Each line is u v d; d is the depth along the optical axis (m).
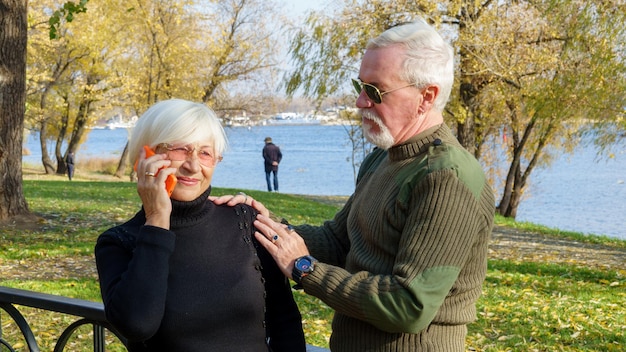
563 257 11.66
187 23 30.94
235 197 2.29
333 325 2.36
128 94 31.14
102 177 37.31
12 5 11.07
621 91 14.60
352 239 2.35
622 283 9.01
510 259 11.16
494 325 6.56
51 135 38.62
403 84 2.18
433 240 1.98
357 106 2.28
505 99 19.38
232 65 32.47
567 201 35.00
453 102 19.47
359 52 18.59
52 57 29.97
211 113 2.14
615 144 18.03
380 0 18.23
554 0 15.06
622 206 32.31
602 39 14.33
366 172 2.58
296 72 19.44
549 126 17.62
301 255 2.15
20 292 2.89
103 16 28.73
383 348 2.14
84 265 8.78
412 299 1.95
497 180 26.88
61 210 13.23
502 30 17.69
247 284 2.13
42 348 3.39
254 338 2.14
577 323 6.64
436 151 2.13
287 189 41.16
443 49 2.21
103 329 2.71
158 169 2.00
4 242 9.95
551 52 17.31
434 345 2.10
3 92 11.24
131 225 2.15
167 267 1.96
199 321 2.06
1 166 11.38
